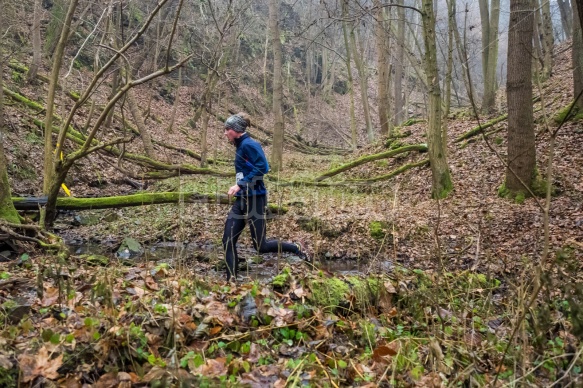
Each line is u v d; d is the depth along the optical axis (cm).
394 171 1241
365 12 1090
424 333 340
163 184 1172
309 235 780
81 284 394
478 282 448
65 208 764
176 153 1719
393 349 295
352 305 382
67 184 1119
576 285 255
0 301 333
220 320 321
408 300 391
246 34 2980
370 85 3962
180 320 305
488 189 979
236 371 269
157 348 283
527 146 870
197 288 360
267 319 334
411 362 281
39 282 318
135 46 1841
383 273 450
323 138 2956
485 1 1717
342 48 3216
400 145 1556
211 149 1977
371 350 312
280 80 1569
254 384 255
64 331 279
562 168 943
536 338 268
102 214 914
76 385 238
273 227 809
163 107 2272
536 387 239
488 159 1152
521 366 257
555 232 678
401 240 727
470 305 391
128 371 261
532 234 684
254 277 493
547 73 1673
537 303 340
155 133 1881
